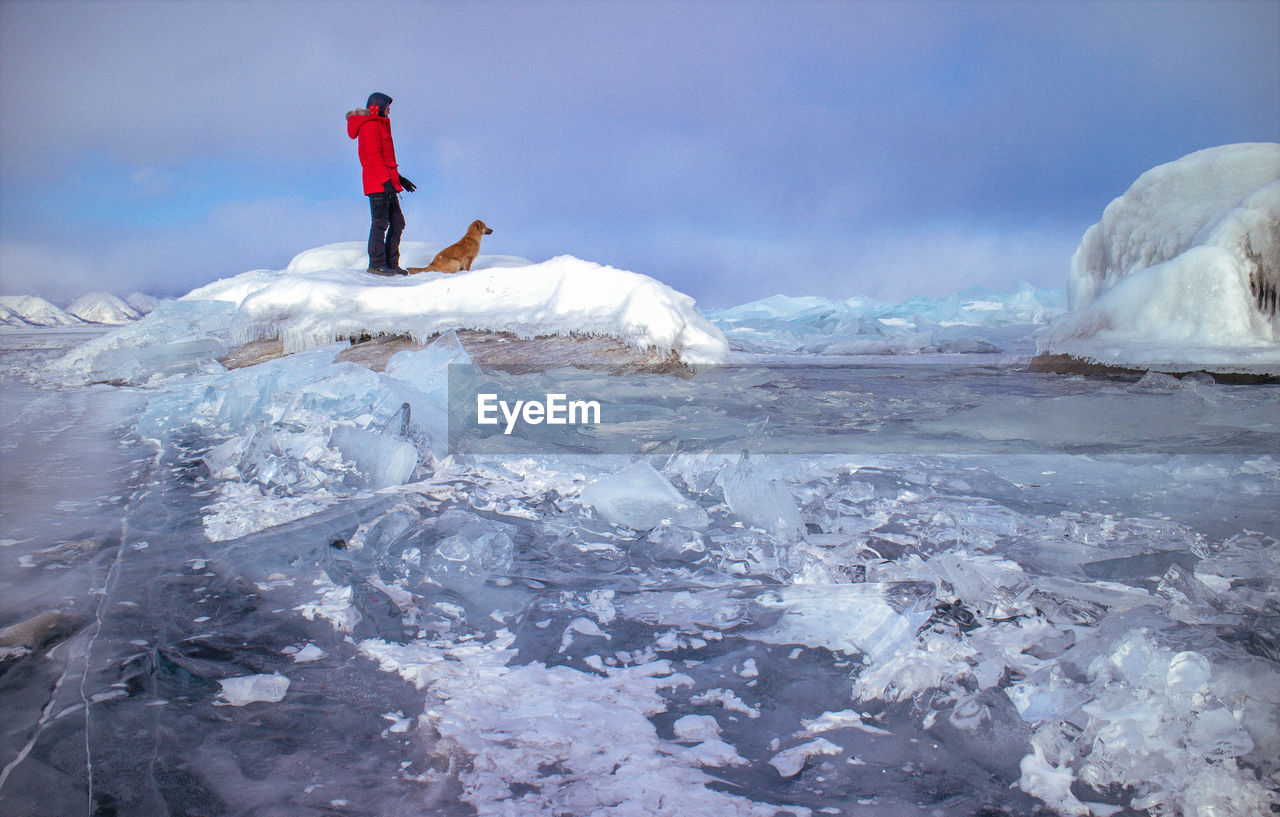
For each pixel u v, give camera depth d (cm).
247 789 80
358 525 179
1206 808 76
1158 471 241
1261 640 107
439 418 297
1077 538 170
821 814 77
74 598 134
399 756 87
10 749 87
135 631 120
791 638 120
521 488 223
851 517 191
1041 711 94
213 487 219
